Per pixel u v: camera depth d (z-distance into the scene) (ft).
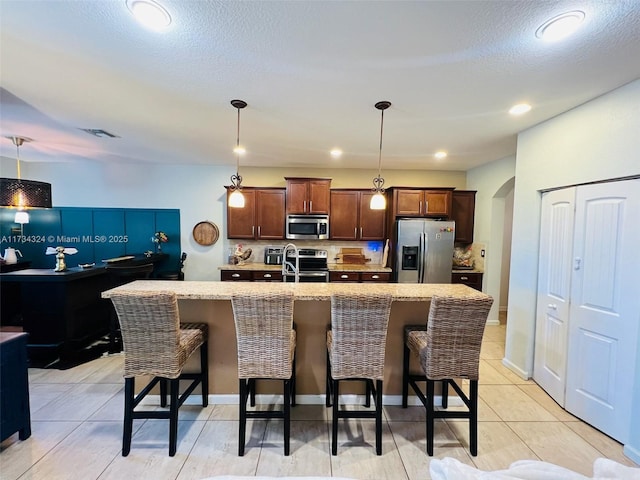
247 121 9.35
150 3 4.35
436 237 14.42
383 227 16.14
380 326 6.32
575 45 5.20
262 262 16.80
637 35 4.88
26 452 6.36
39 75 6.56
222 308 8.13
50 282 10.18
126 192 16.63
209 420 7.50
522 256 9.73
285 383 6.38
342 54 5.61
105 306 12.62
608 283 6.95
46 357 10.50
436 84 6.73
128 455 6.32
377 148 12.41
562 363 8.16
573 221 7.86
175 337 6.23
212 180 16.72
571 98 7.29
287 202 15.55
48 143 12.26
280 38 5.15
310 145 12.06
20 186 10.87
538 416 7.79
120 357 10.89
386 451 6.56
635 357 6.36
